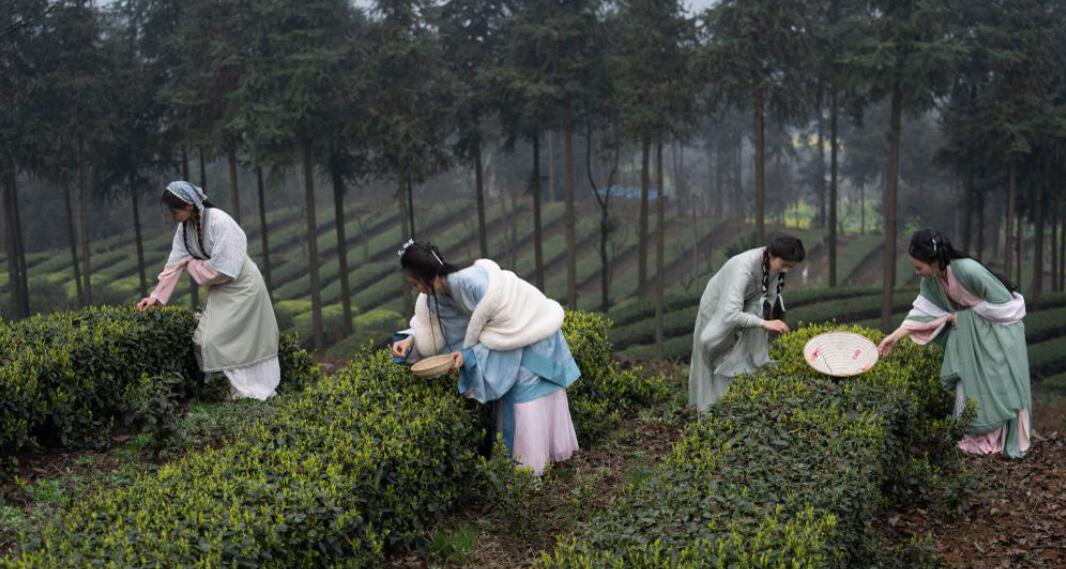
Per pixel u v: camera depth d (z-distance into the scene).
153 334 6.79
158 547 3.53
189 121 28.78
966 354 6.48
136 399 6.21
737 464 4.32
